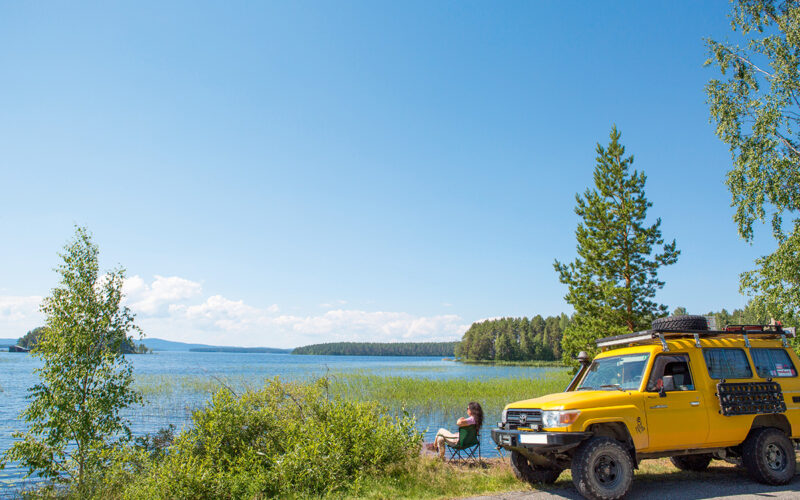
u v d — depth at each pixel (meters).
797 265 14.18
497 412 23.47
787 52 14.42
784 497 6.58
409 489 7.34
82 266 9.83
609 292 19.17
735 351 8.01
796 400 8.05
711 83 15.88
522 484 7.68
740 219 14.91
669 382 7.16
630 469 6.63
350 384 34.06
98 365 9.69
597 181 20.69
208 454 8.24
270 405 9.88
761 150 14.51
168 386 33.00
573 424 6.57
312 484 7.55
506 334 150.62
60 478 9.21
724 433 7.44
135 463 8.68
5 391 31.33
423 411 23.38
